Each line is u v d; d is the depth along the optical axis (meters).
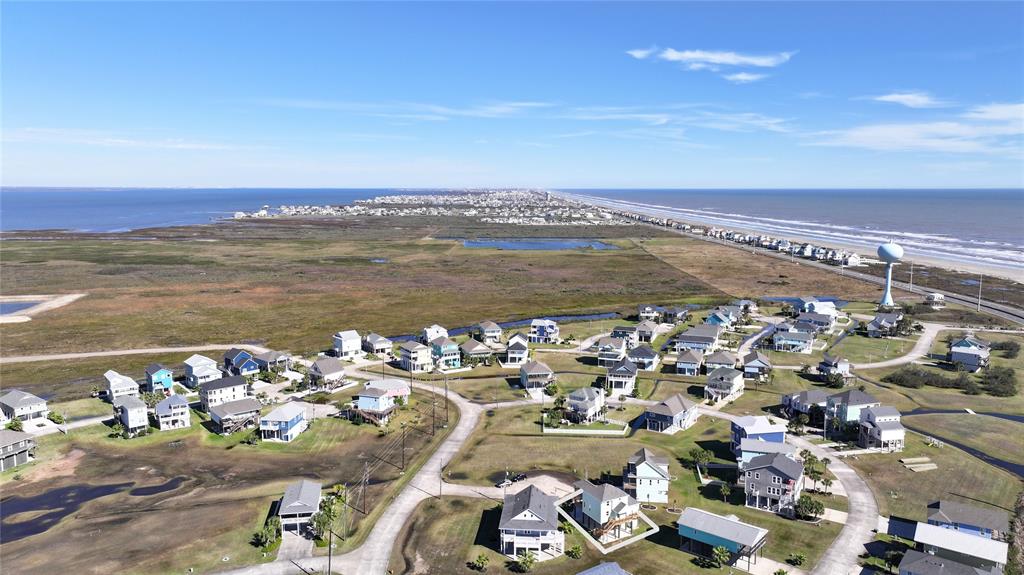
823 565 61.25
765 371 119.88
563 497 75.44
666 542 66.50
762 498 73.56
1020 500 73.44
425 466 84.12
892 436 87.00
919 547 62.88
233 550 64.50
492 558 63.47
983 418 100.38
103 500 74.81
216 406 98.56
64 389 113.94
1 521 70.19
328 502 71.62
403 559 63.19
